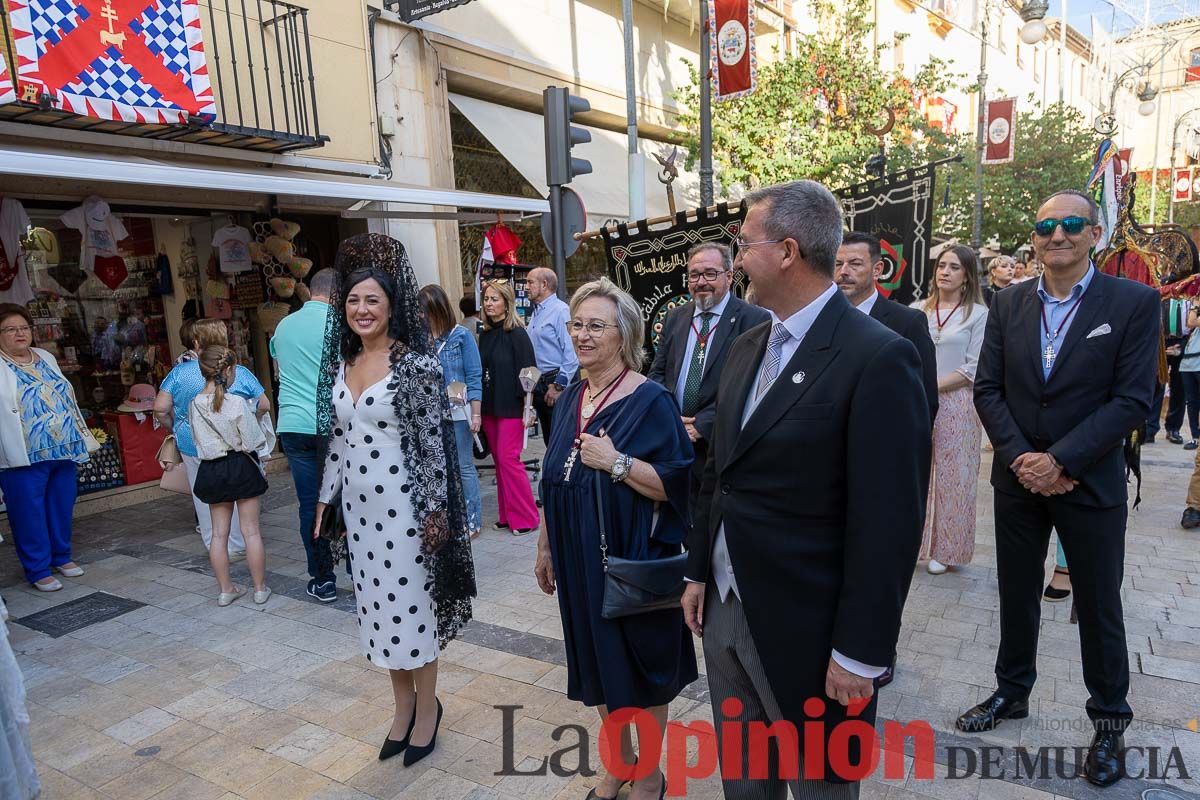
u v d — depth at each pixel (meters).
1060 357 2.73
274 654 3.95
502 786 2.80
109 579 5.09
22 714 2.20
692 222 5.18
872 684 1.76
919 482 1.74
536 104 10.84
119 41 5.25
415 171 8.68
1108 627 2.70
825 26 14.11
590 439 2.40
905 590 1.76
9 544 5.85
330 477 3.04
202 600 4.69
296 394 4.41
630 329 2.53
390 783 2.85
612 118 12.36
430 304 5.25
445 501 2.88
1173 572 4.54
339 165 7.50
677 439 2.52
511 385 5.65
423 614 2.87
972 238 13.90
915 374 1.74
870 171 7.72
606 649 2.41
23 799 2.20
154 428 7.15
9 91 4.66
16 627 4.36
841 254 3.32
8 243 5.88
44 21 4.88
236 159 6.64
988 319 3.06
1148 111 26.75
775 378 1.89
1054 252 2.71
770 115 11.42
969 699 3.23
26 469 4.79
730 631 2.08
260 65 6.97
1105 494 2.66
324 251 8.27
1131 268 6.75
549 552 2.79
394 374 2.80
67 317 6.78
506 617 4.27
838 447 1.78
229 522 4.61
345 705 3.43
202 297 7.72
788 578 1.85
